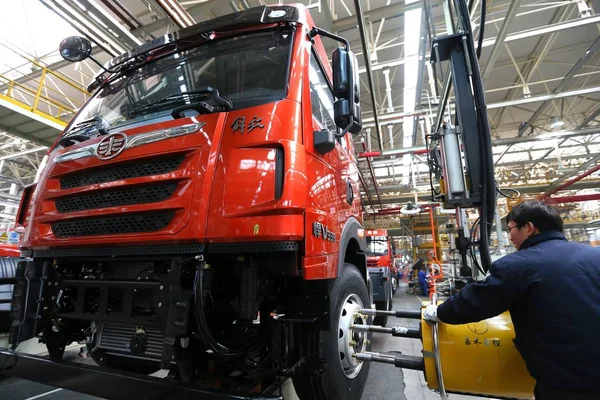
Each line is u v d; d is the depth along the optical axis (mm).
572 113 11570
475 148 2621
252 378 1819
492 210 2518
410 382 3596
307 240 1533
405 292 14727
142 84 2424
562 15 6930
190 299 1443
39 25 7020
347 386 2074
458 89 2715
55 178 2016
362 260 2732
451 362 1730
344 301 2168
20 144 11438
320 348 1790
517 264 1507
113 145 1806
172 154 1642
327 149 1787
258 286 1586
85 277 1967
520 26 7629
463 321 1601
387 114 8234
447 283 9391
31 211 2053
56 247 1880
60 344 2012
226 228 1462
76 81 8516
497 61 8992
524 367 1635
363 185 11531
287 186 1465
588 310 1356
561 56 8742
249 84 1951
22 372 1675
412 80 6840
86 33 4648
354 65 1955
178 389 1291
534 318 1445
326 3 5289
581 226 17875
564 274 1432
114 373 1438
